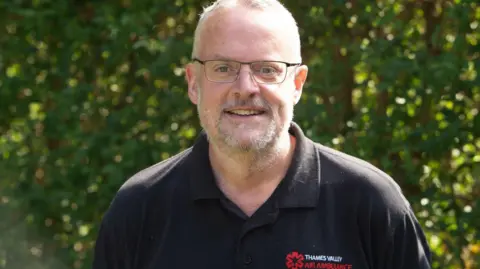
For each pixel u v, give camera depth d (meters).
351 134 5.46
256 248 3.05
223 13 3.08
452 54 4.98
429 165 5.38
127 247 3.26
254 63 3.03
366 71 5.35
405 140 5.23
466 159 5.30
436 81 4.98
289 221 3.08
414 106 5.28
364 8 5.30
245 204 3.15
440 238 5.30
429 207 5.27
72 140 5.68
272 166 3.13
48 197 5.77
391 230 3.12
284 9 3.16
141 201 3.25
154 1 5.54
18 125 5.99
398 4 5.30
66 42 5.80
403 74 5.16
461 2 5.01
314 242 3.05
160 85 5.73
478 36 5.07
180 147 5.57
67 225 5.98
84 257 5.86
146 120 5.71
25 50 5.87
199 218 3.14
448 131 5.09
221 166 3.16
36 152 5.96
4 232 5.88
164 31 5.68
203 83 3.11
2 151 5.90
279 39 3.06
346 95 5.55
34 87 5.89
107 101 5.85
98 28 5.69
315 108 5.23
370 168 3.25
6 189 5.86
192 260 3.09
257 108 3.05
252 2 3.09
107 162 5.66
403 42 5.27
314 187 3.13
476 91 5.14
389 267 3.16
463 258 5.34
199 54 3.13
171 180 3.26
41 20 5.61
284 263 3.02
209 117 3.10
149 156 5.50
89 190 5.74
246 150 3.03
